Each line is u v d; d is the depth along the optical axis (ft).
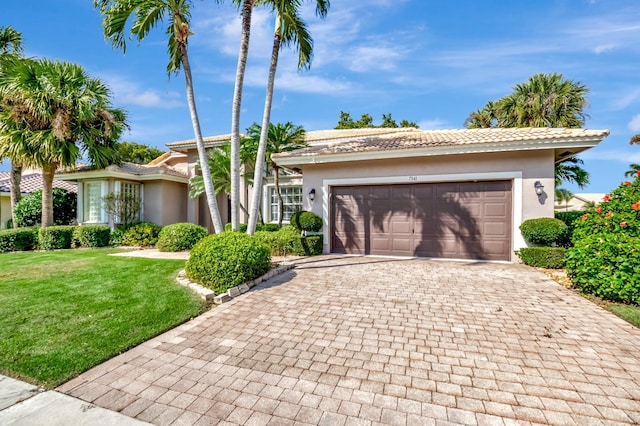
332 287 22.11
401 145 34.63
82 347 13.24
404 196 35.27
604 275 18.04
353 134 60.85
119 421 8.98
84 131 43.75
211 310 17.93
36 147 41.09
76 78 42.63
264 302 19.10
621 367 11.43
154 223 52.70
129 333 14.60
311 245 35.60
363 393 10.14
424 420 8.85
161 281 23.25
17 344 13.42
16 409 9.48
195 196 51.65
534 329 14.73
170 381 11.02
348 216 37.60
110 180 49.98
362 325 15.55
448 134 41.04
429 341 13.71
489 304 18.22
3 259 33.78
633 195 22.63
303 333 14.78
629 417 8.86
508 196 31.63
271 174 54.13
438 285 22.40
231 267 20.76
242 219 55.11
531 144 29.01
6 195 59.62
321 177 38.11
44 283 22.75
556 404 9.44
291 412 9.30
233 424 8.84
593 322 15.44
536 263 28.14
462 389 10.26
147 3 26.73
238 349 13.34
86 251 40.93
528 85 56.65
